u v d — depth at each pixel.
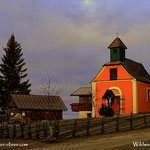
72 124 25.06
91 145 19.70
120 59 41.66
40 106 46.38
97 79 42.34
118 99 40.03
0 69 60.94
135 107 38.31
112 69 41.19
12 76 60.53
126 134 23.83
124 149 16.77
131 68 42.03
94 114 41.62
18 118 39.19
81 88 48.12
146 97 41.53
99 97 41.66
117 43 42.06
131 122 26.95
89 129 26.39
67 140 23.45
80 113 44.59
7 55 61.97
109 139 21.72
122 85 39.91
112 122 29.19
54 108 47.59
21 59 62.97
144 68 48.09
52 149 19.70
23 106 44.56
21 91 59.91
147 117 31.69
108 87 41.12
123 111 39.19
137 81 39.50
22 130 28.14
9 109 46.50
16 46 63.06
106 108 37.00
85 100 45.94
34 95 48.44
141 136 21.89
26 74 62.44
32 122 40.94
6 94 59.03
